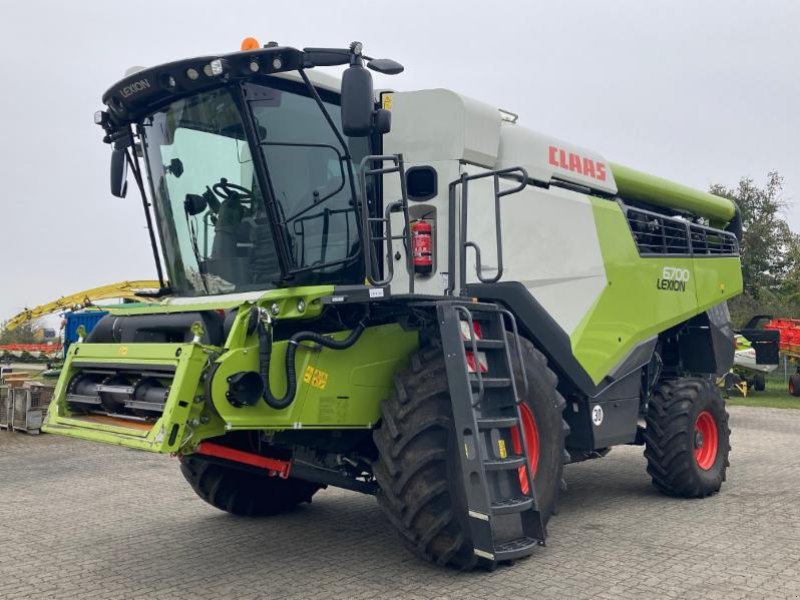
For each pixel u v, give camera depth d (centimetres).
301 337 462
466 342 481
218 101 503
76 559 535
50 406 517
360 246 529
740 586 458
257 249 514
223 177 518
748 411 1712
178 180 542
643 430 733
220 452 480
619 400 683
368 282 529
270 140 498
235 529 620
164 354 442
